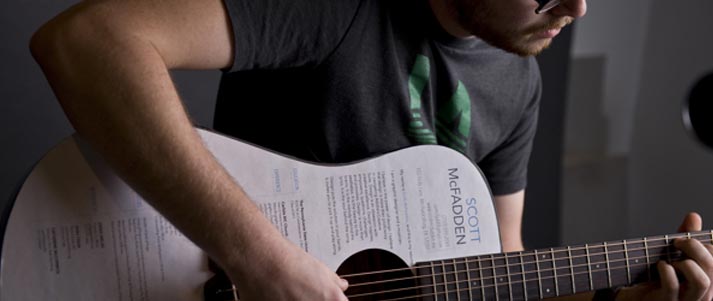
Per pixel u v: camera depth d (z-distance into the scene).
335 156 1.28
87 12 1.01
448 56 1.34
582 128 2.81
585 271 1.37
